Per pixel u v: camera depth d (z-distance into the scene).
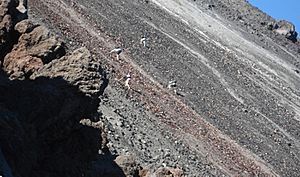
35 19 58.31
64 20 66.38
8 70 25.06
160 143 48.34
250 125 82.44
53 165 21.47
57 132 22.23
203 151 55.94
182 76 83.56
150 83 68.56
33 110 22.00
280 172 70.81
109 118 45.41
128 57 73.88
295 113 105.31
